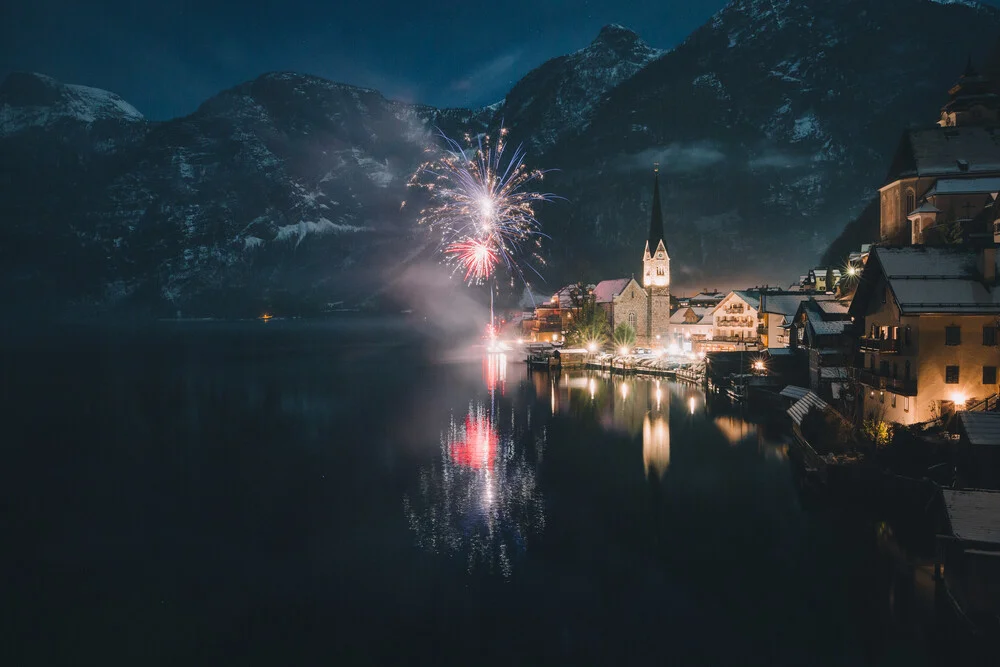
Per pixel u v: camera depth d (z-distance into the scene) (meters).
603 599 34.50
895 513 43.59
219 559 40.66
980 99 95.88
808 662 28.53
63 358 176.50
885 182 91.06
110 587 37.25
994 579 27.64
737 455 60.97
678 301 187.75
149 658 30.42
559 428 75.50
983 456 35.69
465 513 47.56
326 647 31.00
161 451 68.38
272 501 51.28
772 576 36.28
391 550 41.31
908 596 33.56
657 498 49.41
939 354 45.91
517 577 37.25
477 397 99.94
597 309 164.38
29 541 44.03
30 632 32.72
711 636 30.84
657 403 91.12
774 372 85.44
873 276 53.69
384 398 100.38
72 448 70.12
